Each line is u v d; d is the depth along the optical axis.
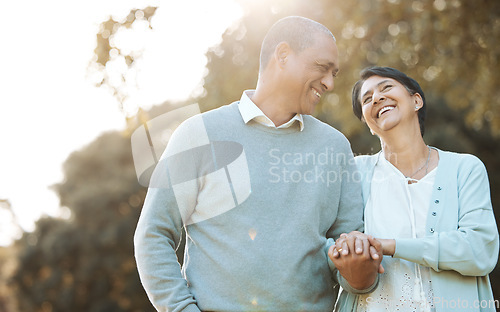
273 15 6.96
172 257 2.33
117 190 19.53
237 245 2.32
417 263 2.45
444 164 2.58
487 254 2.39
